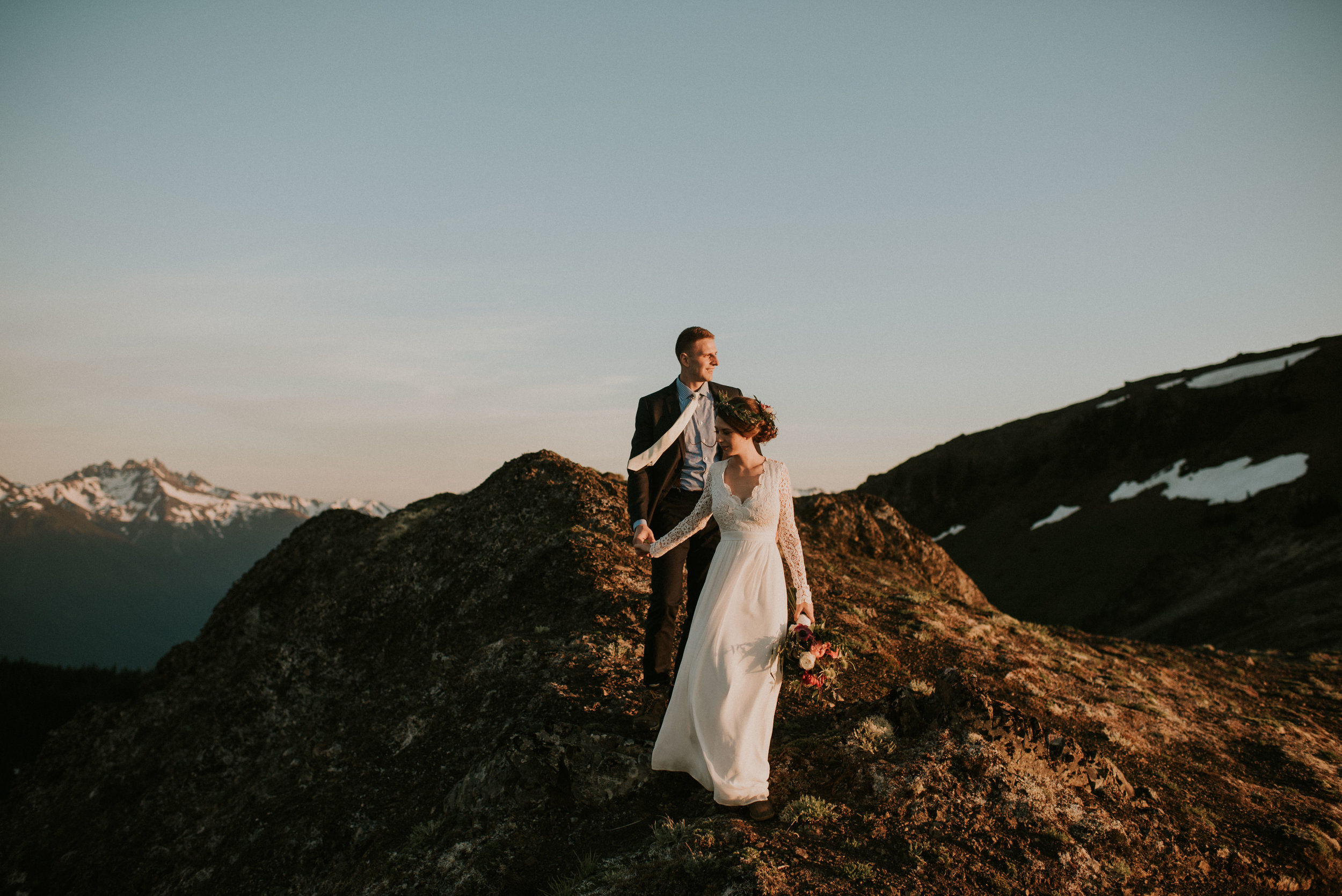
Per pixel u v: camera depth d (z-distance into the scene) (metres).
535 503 11.83
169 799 9.75
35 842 10.39
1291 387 100.50
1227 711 10.88
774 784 5.61
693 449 6.05
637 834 5.34
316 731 9.48
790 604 10.55
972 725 6.09
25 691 22.55
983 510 117.81
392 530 13.47
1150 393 121.94
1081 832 5.63
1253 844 6.46
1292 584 57.72
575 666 7.71
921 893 4.52
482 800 5.99
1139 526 92.12
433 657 9.65
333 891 6.45
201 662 12.98
